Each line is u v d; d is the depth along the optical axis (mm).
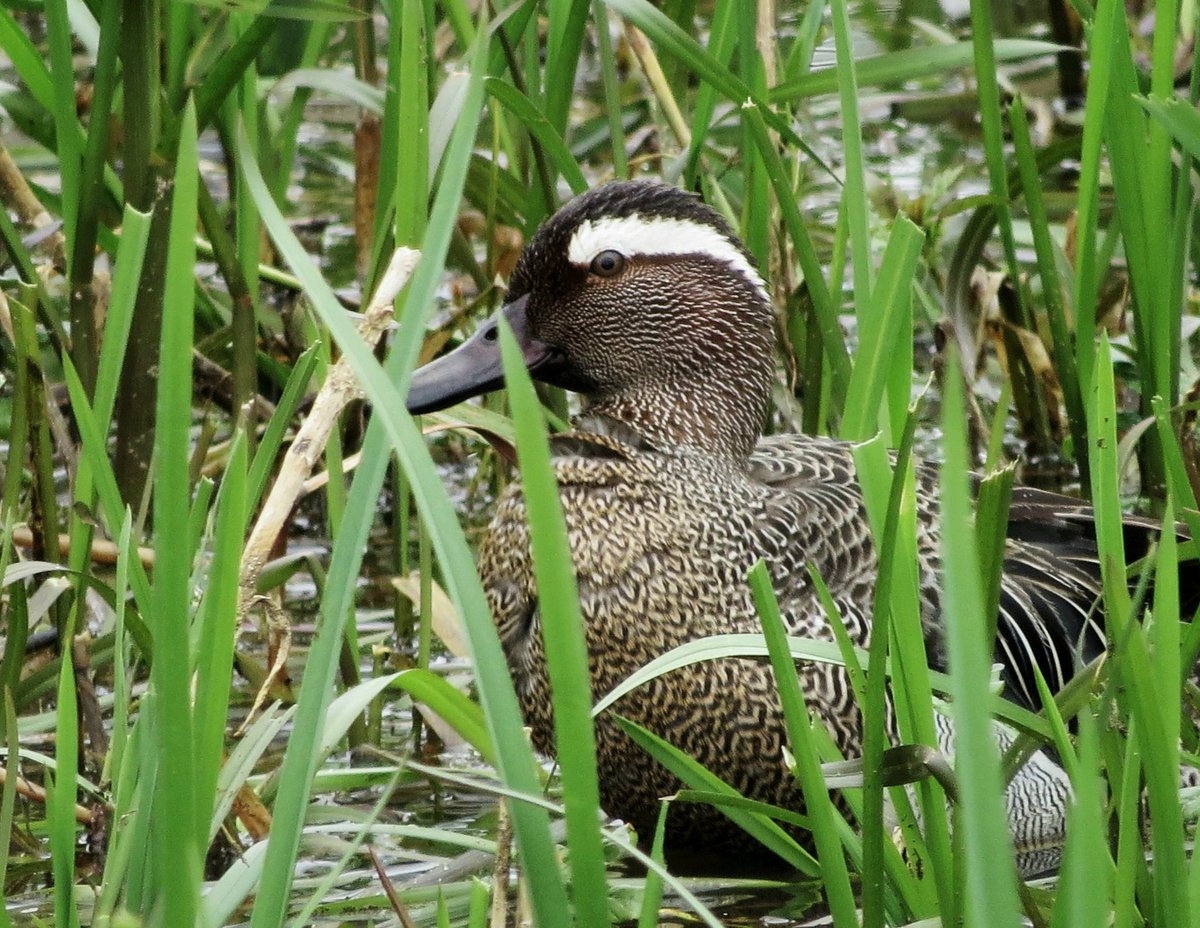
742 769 7184
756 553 7312
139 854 4516
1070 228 12211
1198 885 4340
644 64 9875
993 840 3582
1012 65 17516
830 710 7117
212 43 8602
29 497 9422
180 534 3922
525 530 7395
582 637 3838
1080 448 9180
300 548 10875
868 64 8727
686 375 7812
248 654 8703
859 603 7344
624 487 7391
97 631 8375
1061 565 8164
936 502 7875
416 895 6418
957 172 12086
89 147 8148
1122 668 4422
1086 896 3666
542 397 9578
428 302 4191
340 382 5465
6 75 14938
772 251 10445
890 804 6430
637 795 7398
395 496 9234
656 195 7891
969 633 3549
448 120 7859
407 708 8977
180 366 3873
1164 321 8070
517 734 3943
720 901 6746
